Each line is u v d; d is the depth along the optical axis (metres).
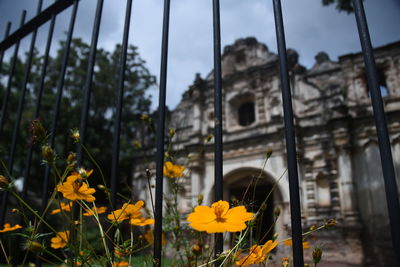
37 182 16.62
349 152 14.40
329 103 15.70
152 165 18.00
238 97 19.12
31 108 17.48
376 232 13.00
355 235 13.16
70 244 1.15
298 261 1.17
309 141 15.65
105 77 21.36
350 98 15.43
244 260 1.20
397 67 15.13
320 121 15.70
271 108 17.48
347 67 16.08
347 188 13.95
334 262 13.09
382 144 1.13
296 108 16.70
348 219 13.52
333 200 14.29
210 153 17.98
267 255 1.44
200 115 19.59
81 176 1.21
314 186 14.90
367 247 13.01
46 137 1.12
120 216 1.34
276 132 16.08
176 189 2.01
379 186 13.49
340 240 13.35
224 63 20.36
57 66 19.72
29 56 2.53
